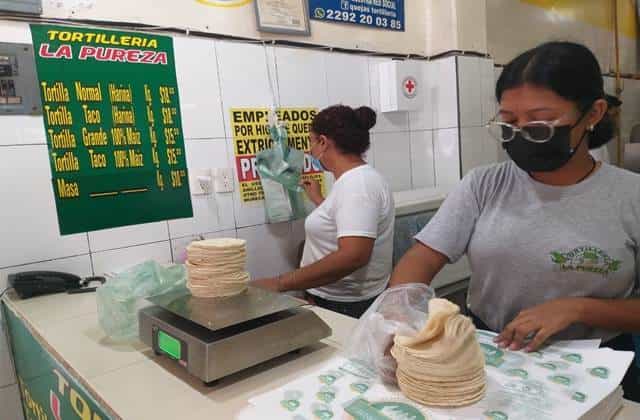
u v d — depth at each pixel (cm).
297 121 214
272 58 204
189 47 181
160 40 173
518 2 308
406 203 211
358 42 238
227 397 77
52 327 116
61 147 155
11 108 145
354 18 234
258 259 204
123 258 169
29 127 149
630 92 422
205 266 97
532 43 321
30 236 151
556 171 97
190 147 183
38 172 151
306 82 217
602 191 94
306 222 174
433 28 265
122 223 168
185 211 182
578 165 96
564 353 81
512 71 90
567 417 63
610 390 69
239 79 195
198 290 98
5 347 150
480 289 112
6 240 147
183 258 180
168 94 176
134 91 168
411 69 249
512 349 83
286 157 202
